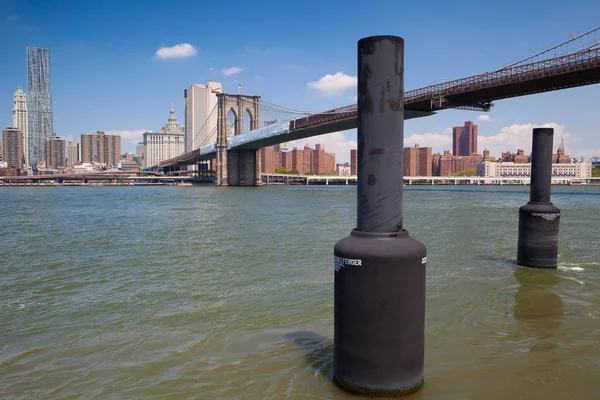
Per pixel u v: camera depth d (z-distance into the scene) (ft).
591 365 16.92
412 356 13.56
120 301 28.63
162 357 18.80
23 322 24.53
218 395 15.29
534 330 20.89
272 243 54.75
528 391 14.90
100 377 17.03
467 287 29.14
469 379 15.72
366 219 13.58
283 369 17.10
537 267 34.55
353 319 13.53
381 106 13.23
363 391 13.67
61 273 38.68
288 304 26.66
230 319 23.98
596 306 24.67
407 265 13.17
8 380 16.99
